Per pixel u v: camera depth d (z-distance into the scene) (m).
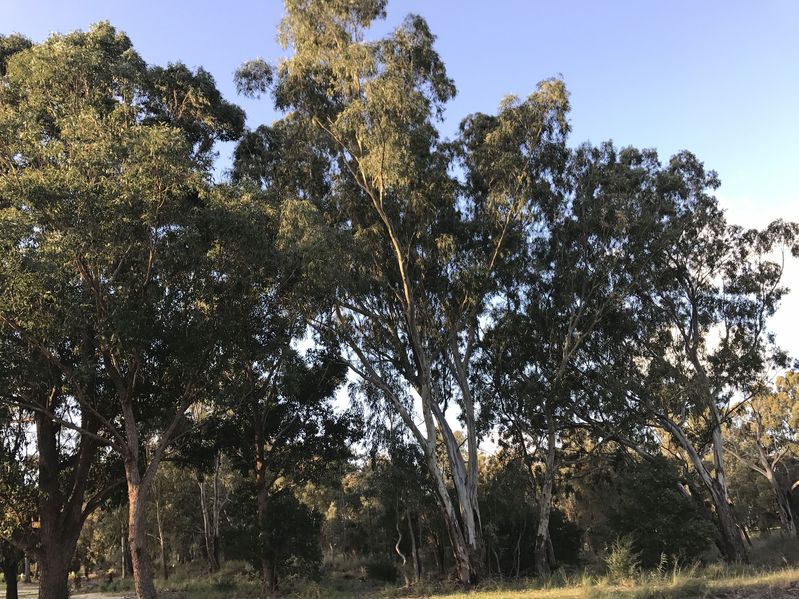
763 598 11.84
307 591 26.14
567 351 26.94
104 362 17.48
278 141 25.09
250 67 23.56
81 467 21.08
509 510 30.45
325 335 25.30
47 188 13.53
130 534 16.70
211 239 17.00
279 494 31.02
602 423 28.23
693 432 31.81
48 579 19.72
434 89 22.38
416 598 21.09
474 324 27.30
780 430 49.88
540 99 23.39
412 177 20.89
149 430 22.25
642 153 28.30
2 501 18.81
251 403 25.31
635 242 26.75
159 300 16.77
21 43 20.53
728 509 28.14
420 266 23.78
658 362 27.91
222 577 40.34
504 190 23.70
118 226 14.66
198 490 53.09
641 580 15.88
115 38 20.66
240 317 18.14
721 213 30.23
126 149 14.94
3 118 14.77
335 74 21.58
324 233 18.45
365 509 49.28
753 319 30.38
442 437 27.06
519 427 29.56
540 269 26.17
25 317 14.21
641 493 25.78
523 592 17.69
